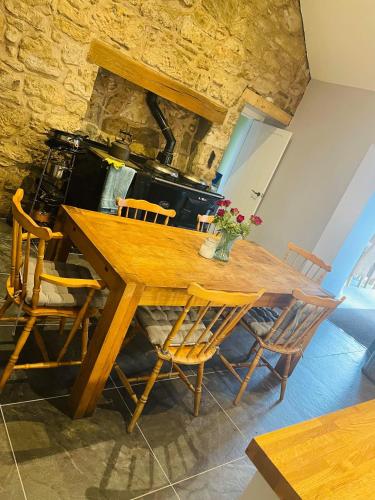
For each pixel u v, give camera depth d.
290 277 2.61
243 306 1.83
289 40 4.43
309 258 3.20
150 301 1.66
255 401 2.39
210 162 4.65
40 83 3.17
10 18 2.86
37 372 1.88
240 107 4.50
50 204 3.26
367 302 5.93
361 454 0.86
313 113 4.75
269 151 5.01
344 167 4.30
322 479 0.75
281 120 4.90
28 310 1.59
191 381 2.31
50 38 3.05
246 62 4.24
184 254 2.16
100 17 3.20
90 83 3.38
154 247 2.06
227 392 2.37
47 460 1.48
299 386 2.79
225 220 2.26
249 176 5.24
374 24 3.56
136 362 2.28
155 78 3.70
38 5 2.90
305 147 4.76
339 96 4.48
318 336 3.96
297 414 2.43
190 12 3.63
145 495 1.51
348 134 4.32
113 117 3.96
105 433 1.71
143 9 3.37
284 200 4.88
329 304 2.17
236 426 2.10
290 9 4.21
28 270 1.72
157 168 3.74
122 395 1.98
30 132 3.31
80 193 3.38
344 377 3.23
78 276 1.92
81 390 1.66
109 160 3.14
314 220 4.49
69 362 1.80
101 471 1.53
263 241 5.04
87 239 1.80
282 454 0.78
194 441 1.88
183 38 3.72
